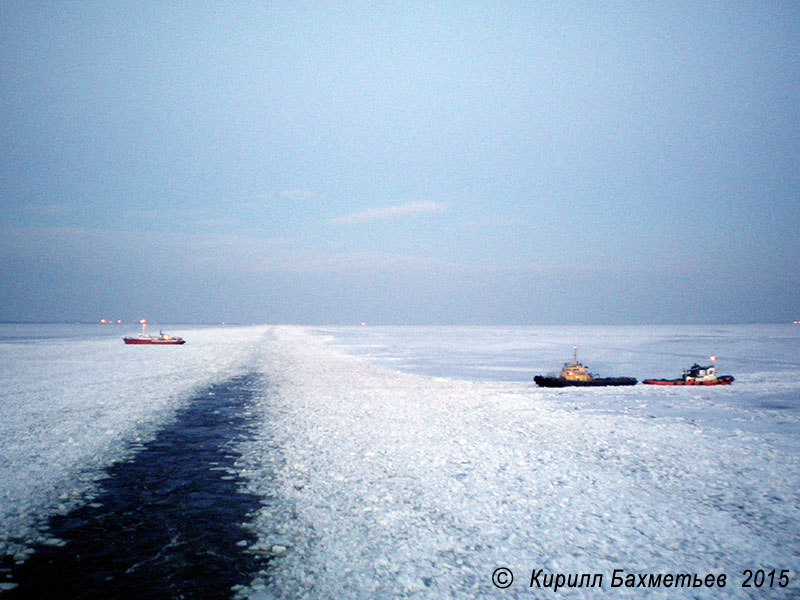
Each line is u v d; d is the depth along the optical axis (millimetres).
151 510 12312
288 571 9516
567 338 127438
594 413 24531
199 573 9445
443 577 9312
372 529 11281
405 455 16875
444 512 12188
